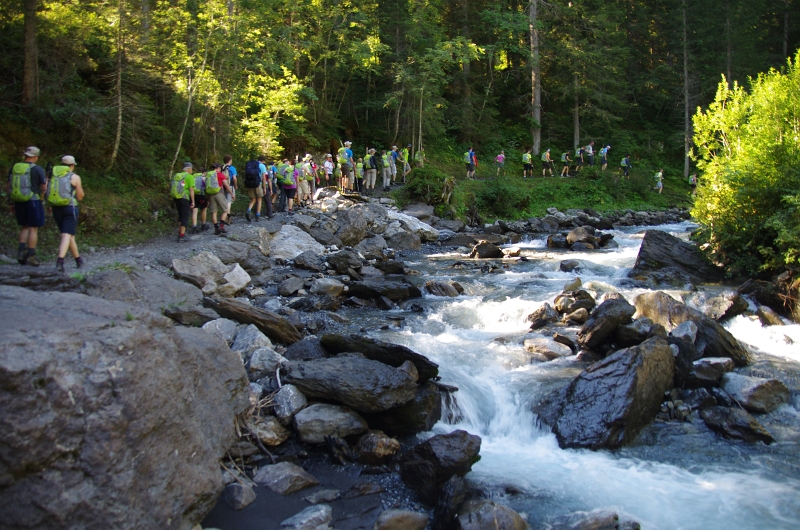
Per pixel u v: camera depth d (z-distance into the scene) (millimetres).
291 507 5234
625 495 5715
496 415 7539
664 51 46312
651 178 36375
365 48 28438
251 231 15047
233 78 20078
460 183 29547
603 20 37781
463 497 5359
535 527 5082
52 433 3670
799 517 5352
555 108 43250
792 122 13625
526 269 16094
